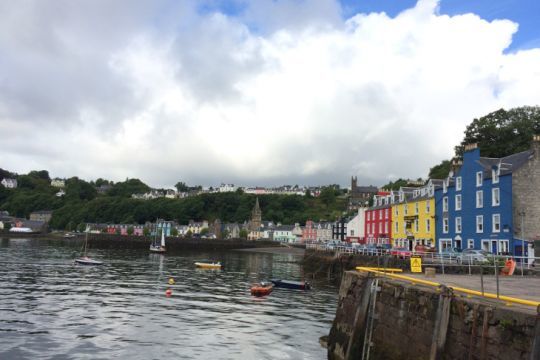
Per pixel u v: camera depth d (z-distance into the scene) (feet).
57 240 568.00
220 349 77.36
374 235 278.46
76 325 91.81
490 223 166.30
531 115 247.91
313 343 81.66
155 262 279.49
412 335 52.54
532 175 157.69
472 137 260.62
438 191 202.90
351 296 69.77
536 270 105.81
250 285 167.73
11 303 113.70
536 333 34.42
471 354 41.86
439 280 74.08
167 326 93.35
